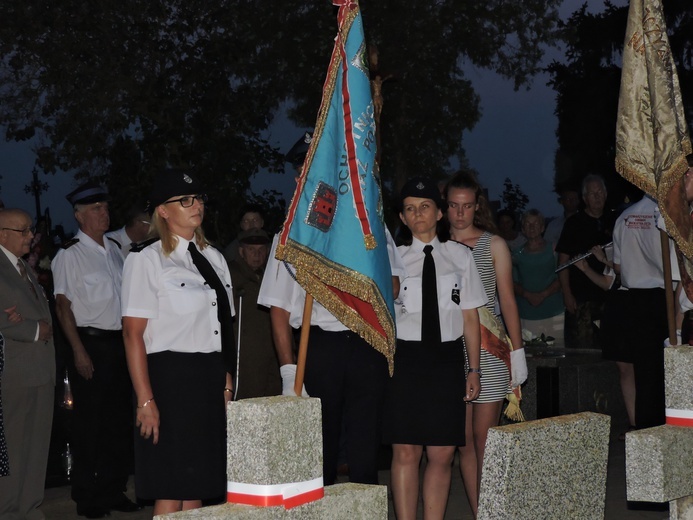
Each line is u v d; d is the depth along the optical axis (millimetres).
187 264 4859
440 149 18156
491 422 5949
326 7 15633
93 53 14383
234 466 3297
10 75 14719
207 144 13156
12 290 6152
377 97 5668
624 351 8234
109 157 13695
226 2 14570
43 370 6301
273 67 15758
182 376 4719
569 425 3891
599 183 10320
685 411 4477
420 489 7660
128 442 7094
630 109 6262
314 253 4578
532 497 3688
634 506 7047
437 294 5445
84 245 6973
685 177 6238
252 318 7719
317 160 4645
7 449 6184
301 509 3344
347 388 5039
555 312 10945
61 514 7082
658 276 8070
